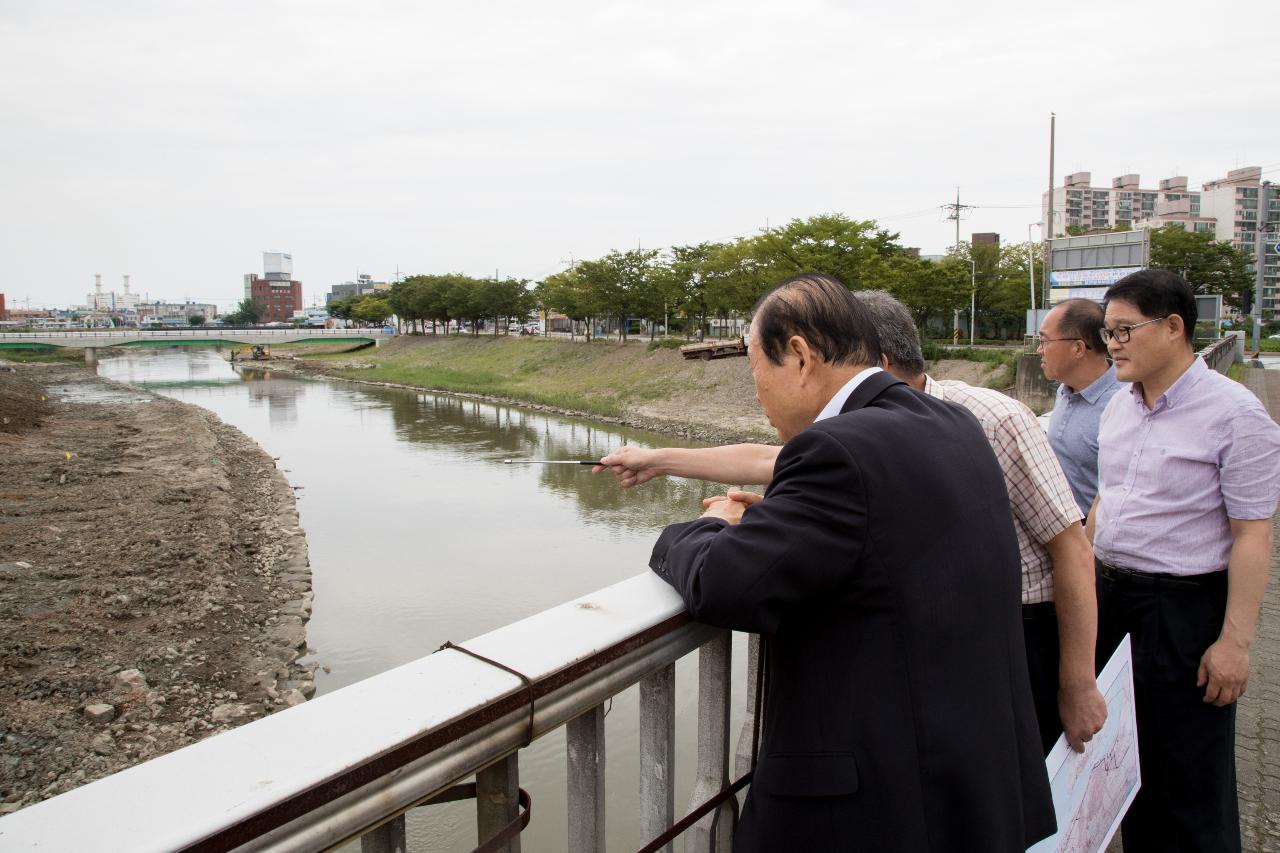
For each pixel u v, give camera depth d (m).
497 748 0.98
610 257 45.06
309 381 53.00
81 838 0.69
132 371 62.69
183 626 8.69
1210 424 2.04
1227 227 73.88
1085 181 85.50
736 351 27.17
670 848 1.38
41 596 9.00
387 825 0.94
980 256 41.66
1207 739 2.08
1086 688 1.69
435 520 15.59
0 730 6.19
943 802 1.12
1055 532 1.71
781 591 1.10
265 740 0.85
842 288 1.39
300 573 11.46
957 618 1.14
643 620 1.18
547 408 34.78
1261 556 1.96
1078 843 1.75
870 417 1.18
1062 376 2.69
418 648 9.30
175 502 14.04
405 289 74.94
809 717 1.16
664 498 17.50
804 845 1.14
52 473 16.11
